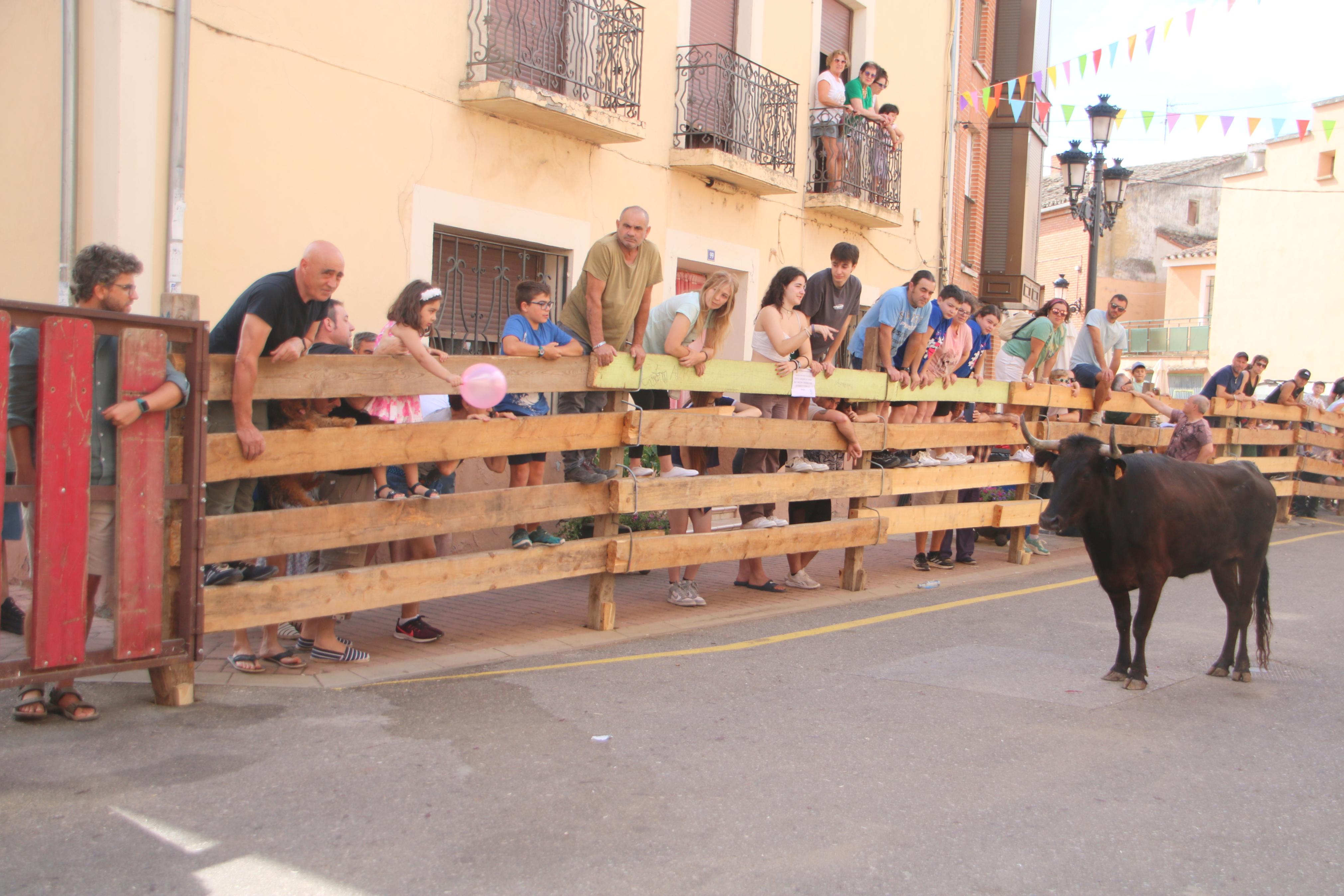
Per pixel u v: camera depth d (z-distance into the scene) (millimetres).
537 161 9375
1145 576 5738
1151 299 39406
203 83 7047
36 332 4316
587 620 7035
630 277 6625
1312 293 30250
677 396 10383
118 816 3508
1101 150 13750
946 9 15500
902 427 8836
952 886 3219
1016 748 4582
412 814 3617
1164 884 3307
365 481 5758
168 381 4449
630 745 4430
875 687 5547
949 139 15648
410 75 8289
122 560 4410
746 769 4184
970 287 17531
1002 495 11320
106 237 6789
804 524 7996
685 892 3109
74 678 4324
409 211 8352
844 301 8242
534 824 3562
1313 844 3686
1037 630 7273
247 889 3049
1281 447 15164
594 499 6582
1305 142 30297
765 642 6562
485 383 5465
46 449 4164
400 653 6020
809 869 3289
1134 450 12047
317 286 4867
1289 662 6637
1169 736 4887
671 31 10695
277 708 4754
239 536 4902
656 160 10617
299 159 7613
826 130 12727
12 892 2980
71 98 6836
